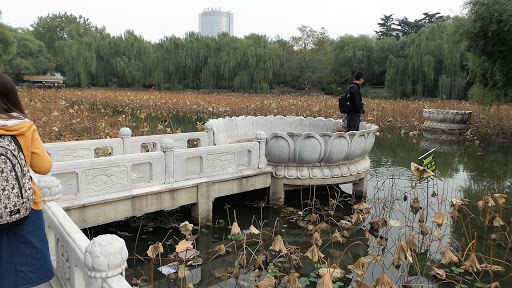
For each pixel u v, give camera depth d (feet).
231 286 14.49
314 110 65.36
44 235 8.31
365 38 146.72
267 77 133.08
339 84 153.28
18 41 175.42
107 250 6.69
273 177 22.74
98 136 38.93
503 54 41.96
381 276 12.72
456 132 52.31
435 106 71.61
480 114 56.85
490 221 20.30
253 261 16.48
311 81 152.46
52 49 221.25
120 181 17.20
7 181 7.15
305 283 14.76
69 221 9.66
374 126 25.44
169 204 18.48
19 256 7.82
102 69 155.02
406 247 13.88
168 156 18.48
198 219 19.66
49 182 11.00
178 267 15.55
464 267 15.19
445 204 22.11
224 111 72.69
